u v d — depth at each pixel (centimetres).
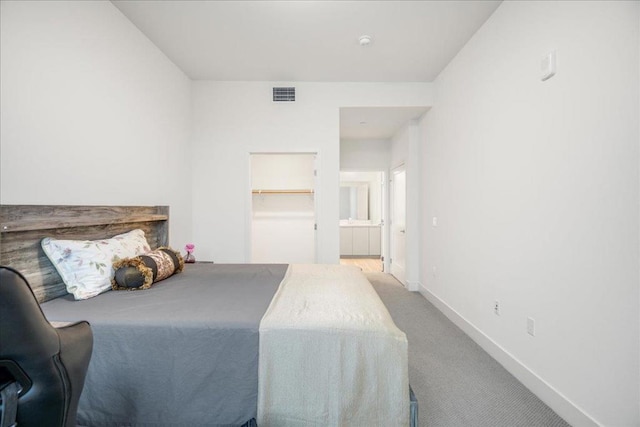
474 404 173
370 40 274
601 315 141
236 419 131
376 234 735
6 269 60
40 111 165
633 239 127
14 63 150
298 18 244
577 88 154
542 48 179
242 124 363
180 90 333
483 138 246
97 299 165
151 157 278
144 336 133
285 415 129
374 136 523
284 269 254
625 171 130
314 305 158
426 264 386
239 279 217
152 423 132
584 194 150
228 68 331
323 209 367
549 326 173
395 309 342
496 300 226
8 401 65
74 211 183
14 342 62
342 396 130
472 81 265
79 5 192
